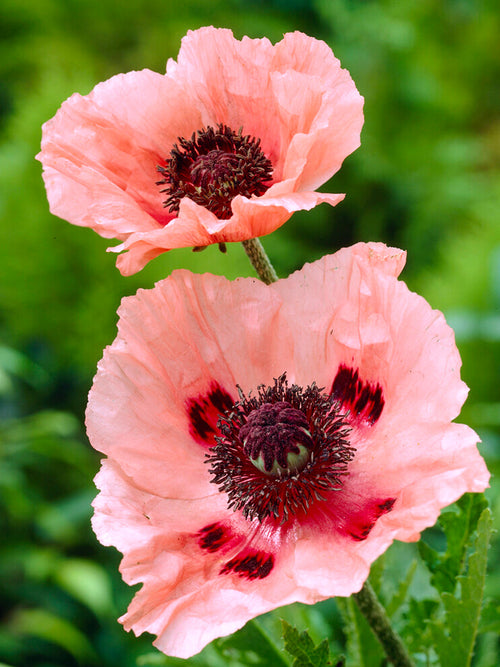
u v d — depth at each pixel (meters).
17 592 1.16
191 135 0.55
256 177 0.54
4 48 1.95
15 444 1.25
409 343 0.49
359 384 0.53
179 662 0.60
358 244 0.51
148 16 2.01
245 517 0.52
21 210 1.32
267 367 0.54
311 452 0.52
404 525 0.47
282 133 0.53
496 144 2.30
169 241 0.50
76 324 1.33
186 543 0.51
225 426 0.53
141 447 0.52
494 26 2.44
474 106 2.42
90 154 0.54
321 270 0.52
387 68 2.08
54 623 1.04
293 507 0.51
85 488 1.33
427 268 1.83
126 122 0.54
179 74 0.55
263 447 0.51
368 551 0.47
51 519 1.15
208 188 0.54
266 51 0.53
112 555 1.23
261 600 0.48
